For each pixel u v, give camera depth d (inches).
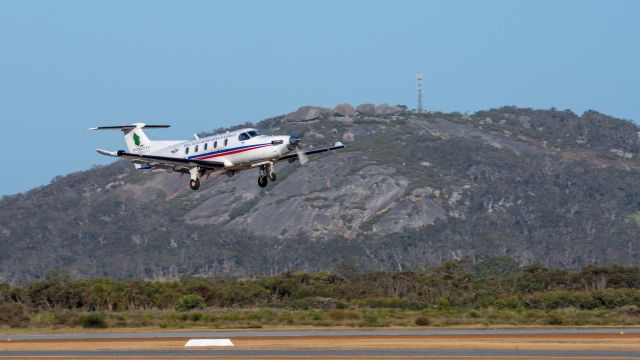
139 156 6501.0
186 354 4854.8
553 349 4842.5
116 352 5002.5
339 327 6830.7
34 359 4766.2
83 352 5029.5
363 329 6535.4
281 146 6412.4
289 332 6284.5
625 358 4463.6
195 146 6747.1
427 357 4571.9
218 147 6599.4
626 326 6589.6
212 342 5359.3
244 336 5940.0
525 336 5664.4
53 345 5447.8
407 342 5305.1
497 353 4699.8
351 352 4815.5
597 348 4874.5
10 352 5088.6
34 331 6747.1
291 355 4731.8
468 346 5034.5
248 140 6515.8
